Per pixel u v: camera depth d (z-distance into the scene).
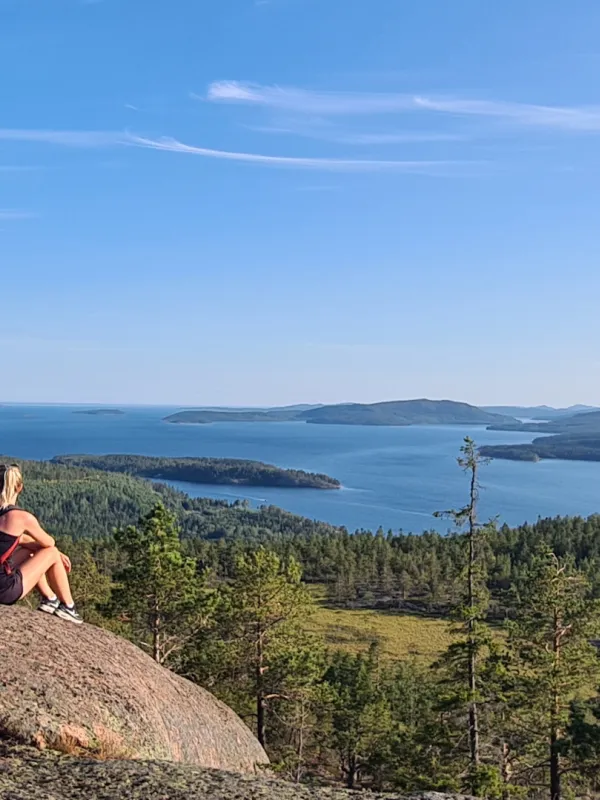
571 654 22.86
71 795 4.91
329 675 44.94
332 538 113.25
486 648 22.83
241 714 25.39
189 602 23.50
